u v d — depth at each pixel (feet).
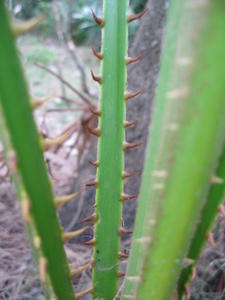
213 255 0.70
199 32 0.20
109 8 0.42
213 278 0.68
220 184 0.33
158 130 0.29
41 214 0.29
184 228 0.27
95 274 0.47
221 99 0.22
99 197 0.45
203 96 0.22
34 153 0.26
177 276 0.30
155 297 0.31
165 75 0.26
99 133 0.44
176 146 0.24
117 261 0.46
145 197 0.32
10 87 0.23
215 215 0.34
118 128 0.44
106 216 0.45
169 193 0.26
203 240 0.36
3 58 0.22
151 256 0.29
